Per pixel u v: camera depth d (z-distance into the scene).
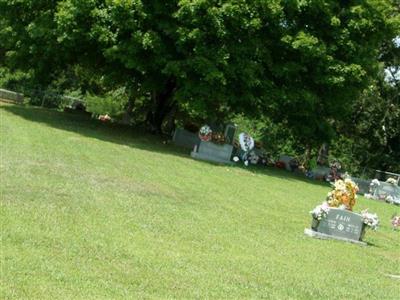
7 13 31.17
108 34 27.23
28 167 15.17
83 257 8.59
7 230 9.22
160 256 9.30
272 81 29.48
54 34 28.47
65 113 37.84
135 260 8.84
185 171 20.77
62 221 10.36
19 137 21.11
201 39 26.69
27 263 7.87
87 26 27.73
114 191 14.15
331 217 13.45
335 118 34.06
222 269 9.18
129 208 12.48
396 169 46.78
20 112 32.34
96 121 34.94
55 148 19.83
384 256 12.64
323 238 13.38
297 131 32.81
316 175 32.19
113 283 7.68
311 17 29.78
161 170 19.69
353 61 30.17
